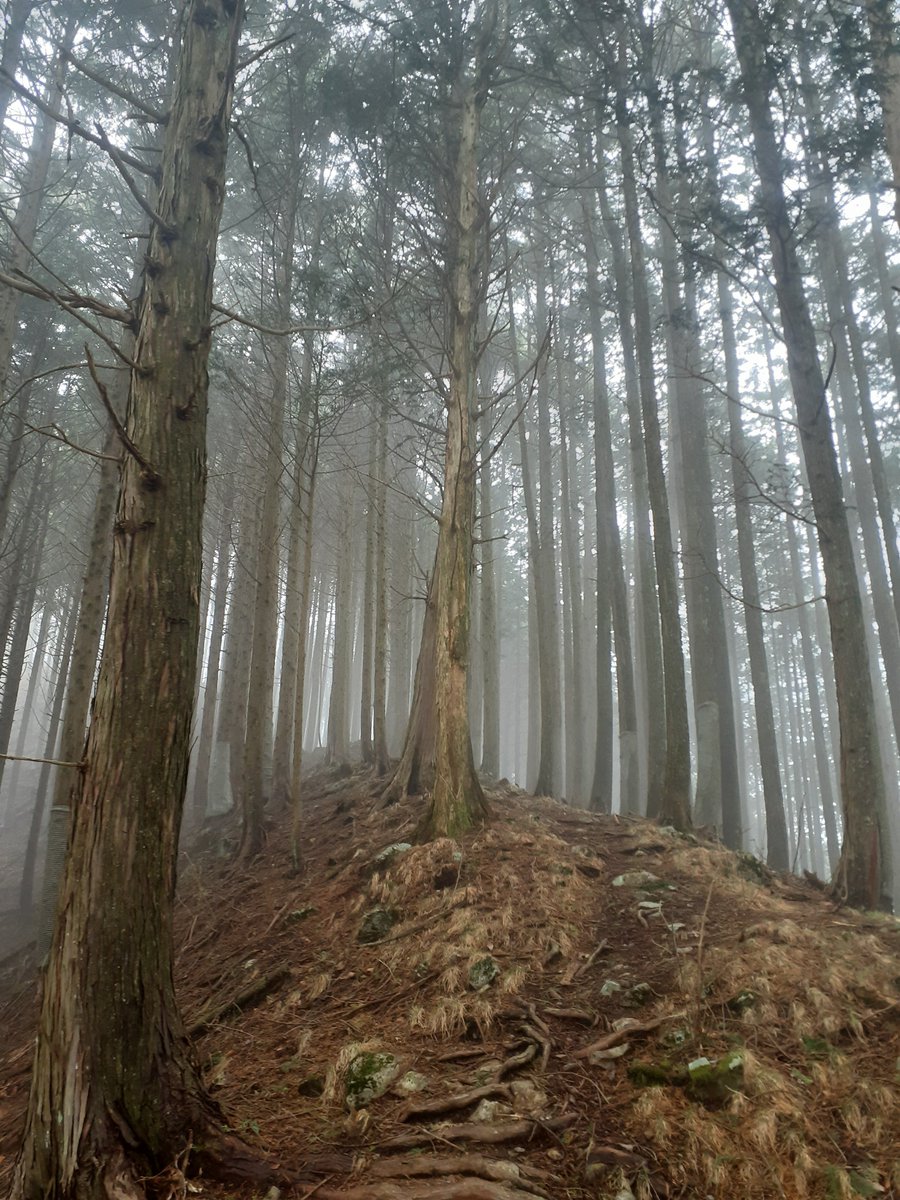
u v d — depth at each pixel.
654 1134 3.85
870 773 7.52
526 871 7.43
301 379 13.14
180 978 7.68
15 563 15.49
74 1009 3.42
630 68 10.95
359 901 7.61
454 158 11.25
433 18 10.62
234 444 17.03
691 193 10.66
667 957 5.78
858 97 9.04
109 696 3.81
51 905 9.65
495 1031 5.01
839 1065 4.24
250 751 11.61
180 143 4.70
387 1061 4.64
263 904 8.92
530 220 15.48
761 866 8.49
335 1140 3.95
